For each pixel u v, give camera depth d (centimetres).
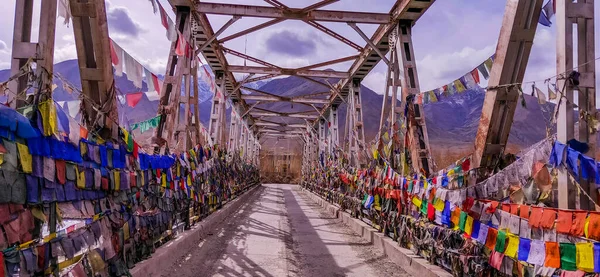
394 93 1040
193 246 859
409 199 764
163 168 710
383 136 996
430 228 654
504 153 531
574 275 344
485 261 490
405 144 844
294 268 730
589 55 402
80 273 385
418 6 959
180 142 951
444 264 603
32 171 310
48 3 361
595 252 326
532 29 488
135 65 512
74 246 373
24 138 302
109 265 462
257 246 917
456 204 544
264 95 2327
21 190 298
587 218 329
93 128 431
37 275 324
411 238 751
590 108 393
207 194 1202
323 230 1227
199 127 1046
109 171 453
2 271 278
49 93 347
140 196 577
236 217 1473
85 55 458
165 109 860
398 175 838
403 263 731
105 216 448
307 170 3347
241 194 2361
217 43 1377
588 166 339
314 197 2491
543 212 371
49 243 337
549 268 369
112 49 479
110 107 469
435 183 638
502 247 438
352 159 1638
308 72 1689
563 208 377
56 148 340
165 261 656
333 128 2308
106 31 456
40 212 326
